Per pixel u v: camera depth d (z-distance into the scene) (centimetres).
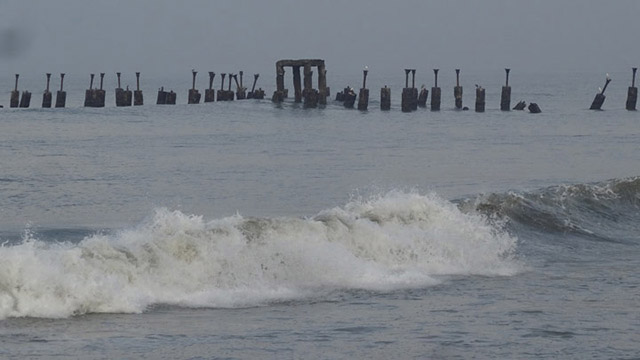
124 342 3447
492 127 17012
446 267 4994
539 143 13850
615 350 3506
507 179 9556
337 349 3447
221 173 9525
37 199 7594
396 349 3459
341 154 11738
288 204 7450
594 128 17075
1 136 13400
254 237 4659
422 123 17688
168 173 9462
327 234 4922
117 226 6194
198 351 3375
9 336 3453
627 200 7094
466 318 3934
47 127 15050
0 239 5431
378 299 4250
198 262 4341
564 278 4828
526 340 3609
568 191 7038
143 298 4016
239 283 4362
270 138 13900
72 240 5503
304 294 4284
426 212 5625
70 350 3331
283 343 3503
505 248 5562
